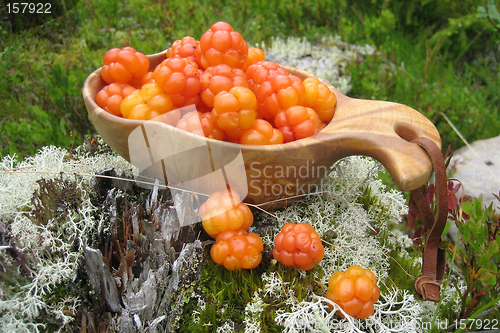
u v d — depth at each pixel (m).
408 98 0.50
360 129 0.23
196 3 0.58
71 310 0.22
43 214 0.24
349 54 0.54
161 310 0.23
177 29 0.53
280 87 0.24
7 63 0.43
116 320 0.22
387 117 0.23
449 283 0.28
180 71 0.24
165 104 0.24
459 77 0.60
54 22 0.50
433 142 0.22
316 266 0.25
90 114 0.24
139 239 0.23
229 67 0.24
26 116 0.38
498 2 0.58
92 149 0.30
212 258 0.24
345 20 0.61
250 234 0.24
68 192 0.24
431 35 0.66
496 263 0.26
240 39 0.25
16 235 0.23
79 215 0.24
